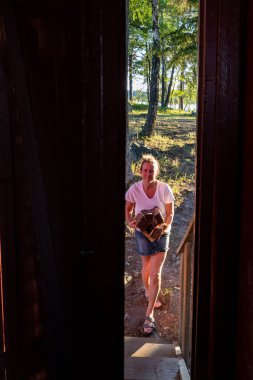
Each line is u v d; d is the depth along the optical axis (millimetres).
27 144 1581
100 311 1872
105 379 1910
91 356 1897
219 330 1811
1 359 1533
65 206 1780
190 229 2609
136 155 9484
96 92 1733
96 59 1713
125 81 1736
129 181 7922
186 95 12180
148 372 2680
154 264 3676
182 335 2998
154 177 3469
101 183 1794
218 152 1721
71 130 1745
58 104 1707
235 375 1808
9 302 1605
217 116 1705
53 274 1704
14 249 1646
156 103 11234
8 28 1540
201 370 1875
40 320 1736
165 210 3559
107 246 1835
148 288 3902
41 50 1650
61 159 1743
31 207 1618
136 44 12227
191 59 8742
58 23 1669
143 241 3607
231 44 1657
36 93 1641
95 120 1752
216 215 1756
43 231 1657
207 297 1841
